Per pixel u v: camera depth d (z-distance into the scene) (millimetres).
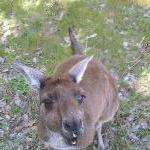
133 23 1057
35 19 1095
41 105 681
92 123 735
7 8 1130
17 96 935
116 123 867
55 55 1010
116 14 1077
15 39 1061
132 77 945
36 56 1020
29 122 889
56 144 719
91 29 1053
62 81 668
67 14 1090
